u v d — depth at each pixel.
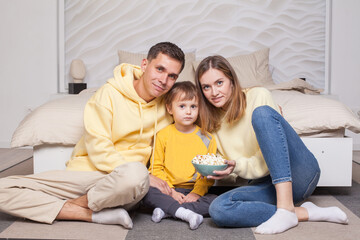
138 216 1.72
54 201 1.62
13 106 3.84
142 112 1.81
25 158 3.19
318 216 1.60
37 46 3.80
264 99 1.73
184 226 1.57
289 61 3.81
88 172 1.71
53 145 2.08
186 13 3.80
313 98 2.19
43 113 2.11
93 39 3.86
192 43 3.82
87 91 3.13
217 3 3.79
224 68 1.70
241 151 1.78
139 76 1.93
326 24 3.75
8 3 3.78
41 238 1.42
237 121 1.80
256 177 1.67
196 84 1.79
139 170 1.51
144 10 3.82
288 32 3.79
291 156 1.57
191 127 1.88
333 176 2.07
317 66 3.80
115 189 1.51
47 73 3.81
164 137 1.86
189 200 1.72
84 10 3.85
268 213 1.54
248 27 3.80
